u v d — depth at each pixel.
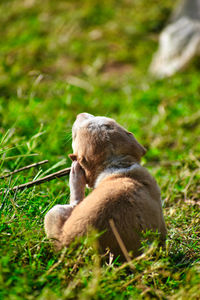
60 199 7.11
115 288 4.49
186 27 18.59
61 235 5.20
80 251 4.92
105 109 13.78
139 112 13.51
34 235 5.30
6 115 10.76
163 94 14.83
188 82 15.88
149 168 9.94
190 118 12.73
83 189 5.77
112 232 4.96
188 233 6.49
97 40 21.66
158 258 5.34
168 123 12.62
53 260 4.92
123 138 5.91
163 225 5.63
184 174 8.83
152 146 11.23
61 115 10.55
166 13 23.45
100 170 5.76
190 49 17.94
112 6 24.39
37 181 6.40
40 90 14.76
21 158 8.44
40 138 9.10
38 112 11.40
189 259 5.53
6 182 6.52
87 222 5.02
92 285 4.26
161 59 18.62
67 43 21.09
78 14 23.67
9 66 18.03
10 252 4.78
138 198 5.24
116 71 18.92
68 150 9.34
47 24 23.11
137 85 16.42
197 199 8.10
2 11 24.94
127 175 5.60
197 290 4.58
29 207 6.11
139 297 4.45
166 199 7.74
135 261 4.86
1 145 7.06
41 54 19.78
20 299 4.06
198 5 18.67
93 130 5.90
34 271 4.64
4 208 5.77
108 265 4.83
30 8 24.70
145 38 21.91
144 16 23.41
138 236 5.07
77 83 16.59
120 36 22.09
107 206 5.07
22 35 22.16
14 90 14.74
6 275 4.40
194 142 11.29
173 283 4.83
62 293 4.33
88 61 19.58
